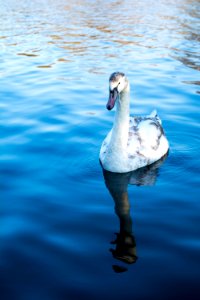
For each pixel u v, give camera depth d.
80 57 18.44
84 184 8.26
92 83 14.84
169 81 15.14
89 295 5.31
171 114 12.20
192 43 21.23
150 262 5.91
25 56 18.31
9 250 6.18
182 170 8.94
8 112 11.88
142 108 12.71
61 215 7.14
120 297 5.27
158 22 27.02
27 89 14.03
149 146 9.26
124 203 7.57
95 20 27.42
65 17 28.20
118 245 6.30
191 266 5.82
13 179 8.34
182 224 6.88
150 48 20.19
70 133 10.59
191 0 37.59
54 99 13.08
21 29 23.95
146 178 8.61
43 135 10.40
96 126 11.12
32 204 7.47
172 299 5.24
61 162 9.12
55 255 6.08
